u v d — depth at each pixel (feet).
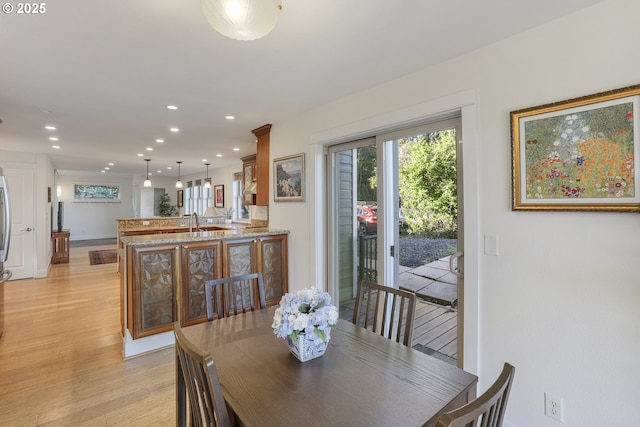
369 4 5.06
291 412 3.20
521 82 5.90
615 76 4.92
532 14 5.35
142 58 6.92
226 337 5.08
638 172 4.70
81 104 9.93
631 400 4.84
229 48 6.48
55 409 6.82
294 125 11.52
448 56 6.81
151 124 12.44
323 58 6.93
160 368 8.58
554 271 5.57
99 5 5.06
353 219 10.18
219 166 27.27
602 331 5.10
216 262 10.40
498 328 6.25
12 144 16.26
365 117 8.80
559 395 5.51
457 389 3.65
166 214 37.06
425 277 8.10
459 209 7.30
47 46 6.36
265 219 15.30
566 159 5.36
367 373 3.99
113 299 14.46
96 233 39.17
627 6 4.83
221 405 2.85
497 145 6.23
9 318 12.07
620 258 4.94
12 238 17.87
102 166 26.81
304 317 4.22
